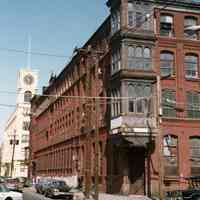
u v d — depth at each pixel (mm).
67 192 40125
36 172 94625
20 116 133500
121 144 37312
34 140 101125
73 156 58438
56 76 78500
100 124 45750
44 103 90125
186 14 41719
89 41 53375
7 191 28516
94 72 49875
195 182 37125
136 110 37375
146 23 39375
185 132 39438
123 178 38000
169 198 24078
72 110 61562
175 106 39531
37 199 38188
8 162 140375
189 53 41281
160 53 40281
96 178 34344
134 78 37906
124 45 38250
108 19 44500
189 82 40656
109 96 41844
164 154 38469
